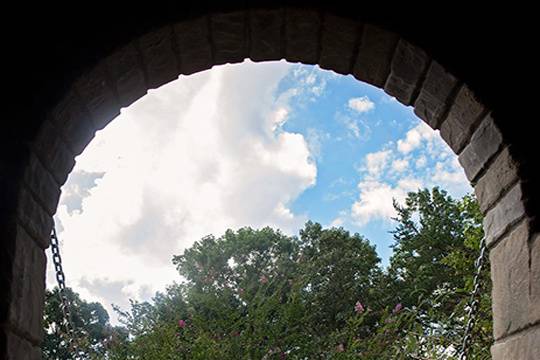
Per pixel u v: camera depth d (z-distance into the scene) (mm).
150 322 4688
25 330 1579
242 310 4805
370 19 1812
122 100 2004
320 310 9203
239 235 11711
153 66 1955
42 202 1728
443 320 4059
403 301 12438
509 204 1664
